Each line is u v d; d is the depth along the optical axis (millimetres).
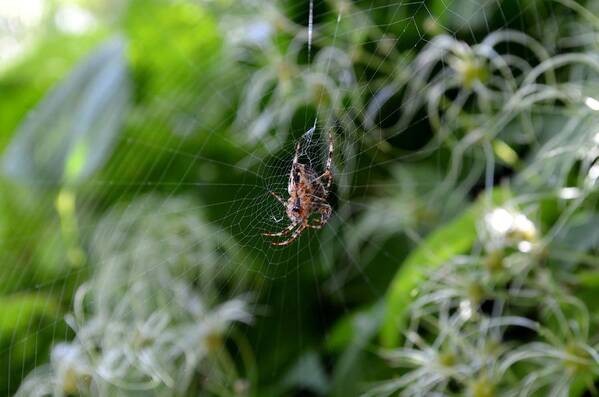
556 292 339
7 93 412
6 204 403
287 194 389
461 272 347
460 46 354
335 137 372
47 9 424
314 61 372
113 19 414
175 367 370
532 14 363
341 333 366
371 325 362
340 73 366
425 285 347
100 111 384
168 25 388
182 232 379
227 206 385
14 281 400
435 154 370
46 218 400
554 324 343
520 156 363
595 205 347
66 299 391
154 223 381
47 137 390
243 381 371
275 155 387
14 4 425
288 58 369
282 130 373
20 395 375
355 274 373
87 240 396
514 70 363
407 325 356
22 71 413
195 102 385
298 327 375
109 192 394
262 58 372
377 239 371
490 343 340
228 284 379
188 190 389
